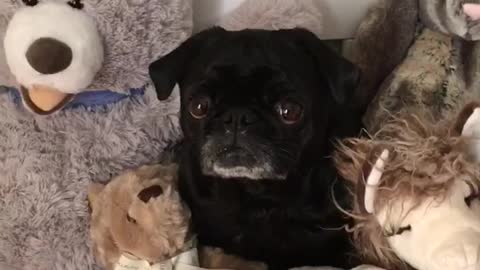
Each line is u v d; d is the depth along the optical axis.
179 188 0.93
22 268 1.03
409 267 0.86
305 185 0.91
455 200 0.78
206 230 0.94
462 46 1.01
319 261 0.94
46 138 1.00
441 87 1.00
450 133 0.82
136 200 0.87
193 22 1.08
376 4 1.04
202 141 0.85
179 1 0.96
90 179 0.99
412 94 1.00
